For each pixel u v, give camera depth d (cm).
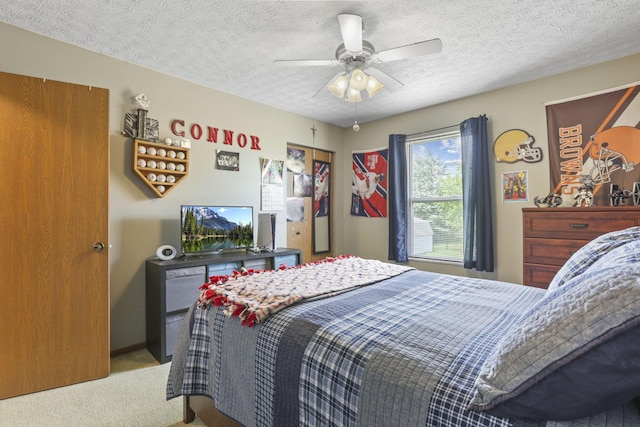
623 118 274
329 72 306
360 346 104
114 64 275
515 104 334
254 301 146
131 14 217
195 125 327
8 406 191
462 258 380
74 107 223
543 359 68
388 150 439
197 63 287
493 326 121
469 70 301
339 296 162
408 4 206
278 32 238
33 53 237
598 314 65
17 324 204
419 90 349
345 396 96
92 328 226
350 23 194
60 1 203
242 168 367
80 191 224
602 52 268
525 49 263
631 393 61
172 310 262
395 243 419
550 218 261
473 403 75
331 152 485
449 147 392
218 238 317
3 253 201
